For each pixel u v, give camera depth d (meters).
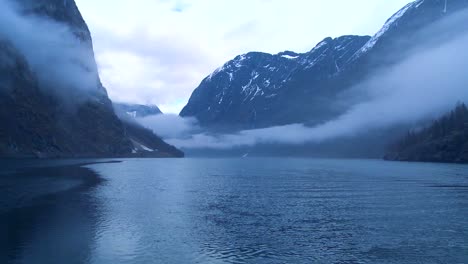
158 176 122.06
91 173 120.75
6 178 91.94
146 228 47.31
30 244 39.53
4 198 63.41
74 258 36.16
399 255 38.41
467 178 117.25
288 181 108.81
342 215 56.50
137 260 36.16
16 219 49.41
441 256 38.09
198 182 103.81
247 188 89.81
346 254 38.62
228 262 36.31
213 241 42.44
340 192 82.38
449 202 68.56
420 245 41.50
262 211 59.38
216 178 118.81
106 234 44.00
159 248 39.69
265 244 41.56
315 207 63.16
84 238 42.16
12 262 34.66
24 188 75.19
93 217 52.28
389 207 63.38
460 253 39.00
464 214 57.50
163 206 62.47
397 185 97.06
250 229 47.75
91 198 68.00
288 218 54.31
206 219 53.16
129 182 99.00
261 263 36.19
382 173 142.50
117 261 35.78
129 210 58.12
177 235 44.47
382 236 45.00
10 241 40.41
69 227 46.50
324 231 47.06
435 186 94.44
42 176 100.25
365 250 39.84
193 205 64.06
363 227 49.19
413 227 49.25
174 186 92.56
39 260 35.28
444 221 52.69
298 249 40.06
